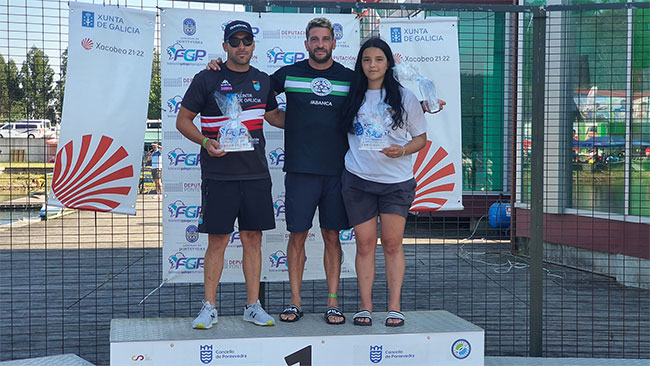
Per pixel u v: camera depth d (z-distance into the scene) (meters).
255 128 4.37
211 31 4.88
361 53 4.37
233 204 4.38
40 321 6.27
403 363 4.24
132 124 4.84
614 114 8.39
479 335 4.32
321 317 4.70
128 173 4.87
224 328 4.34
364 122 4.35
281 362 4.13
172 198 4.93
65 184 4.81
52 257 10.21
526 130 9.89
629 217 8.04
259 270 4.58
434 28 5.14
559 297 7.40
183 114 4.35
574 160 9.00
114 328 4.33
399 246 4.58
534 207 4.93
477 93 11.98
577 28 8.98
